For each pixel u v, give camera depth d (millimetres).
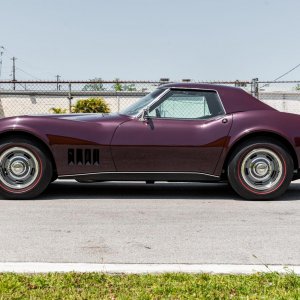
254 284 2908
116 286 2859
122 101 17000
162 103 5820
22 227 4465
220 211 5238
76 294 2717
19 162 5730
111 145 5676
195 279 2996
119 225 4559
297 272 3184
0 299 2615
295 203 5727
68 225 4547
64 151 5680
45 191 6457
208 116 5816
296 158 5805
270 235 4234
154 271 3197
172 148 5688
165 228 4453
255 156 5789
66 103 19266
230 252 3711
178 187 6934
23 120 5672
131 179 5762
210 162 5742
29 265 3311
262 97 17125
